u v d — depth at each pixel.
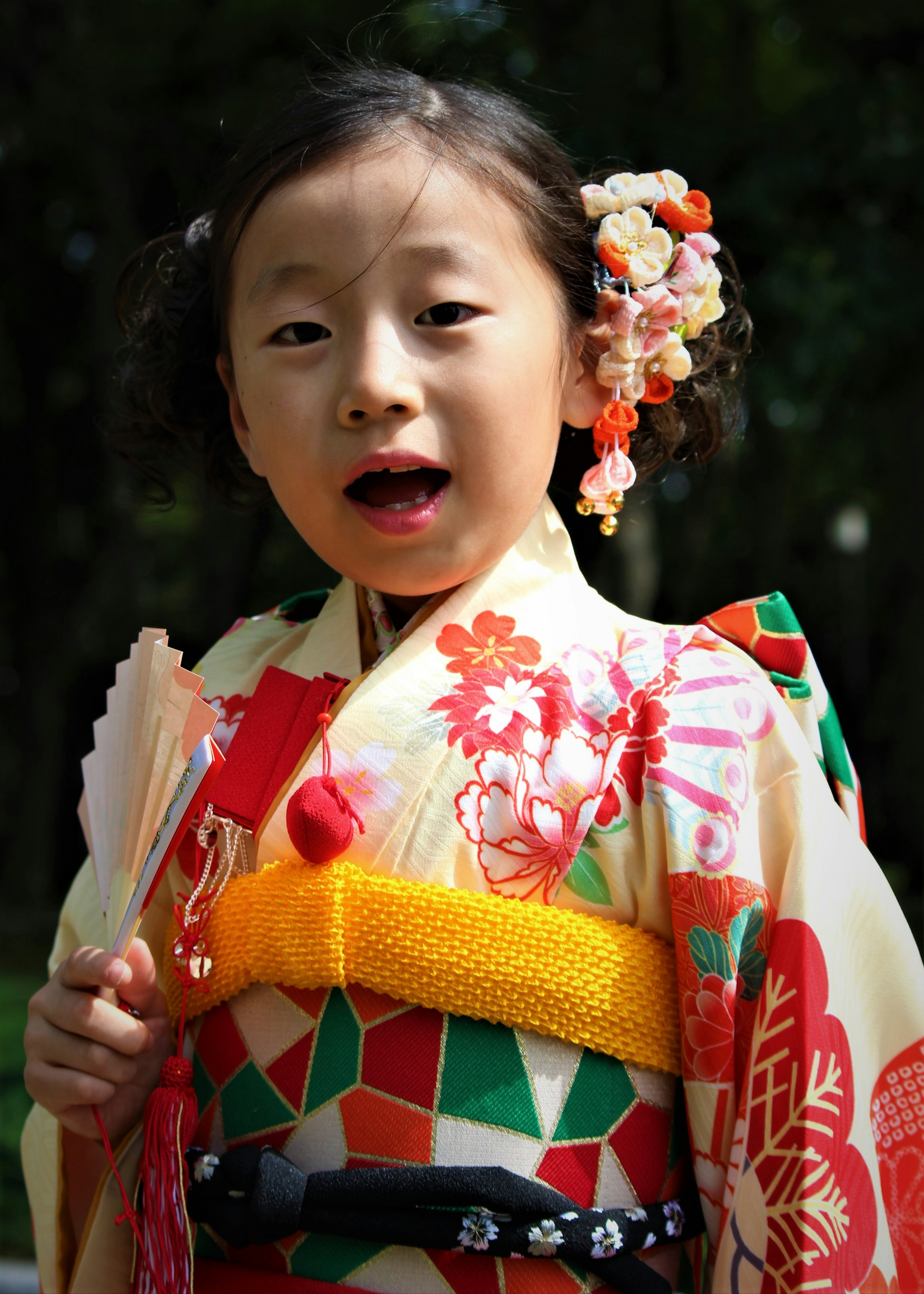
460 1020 1.04
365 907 1.06
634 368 1.30
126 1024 1.17
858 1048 1.11
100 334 8.53
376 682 1.16
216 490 1.64
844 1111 1.06
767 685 1.21
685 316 1.34
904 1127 1.13
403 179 1.13
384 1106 1.04
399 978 1.04
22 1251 3.24
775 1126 1.04
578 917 1.07
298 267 1.13
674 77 7.08
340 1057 1.06
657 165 5.41
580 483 1.48
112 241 8.41
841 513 10.34
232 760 1.20
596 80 5.98
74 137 7.97
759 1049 1.07
